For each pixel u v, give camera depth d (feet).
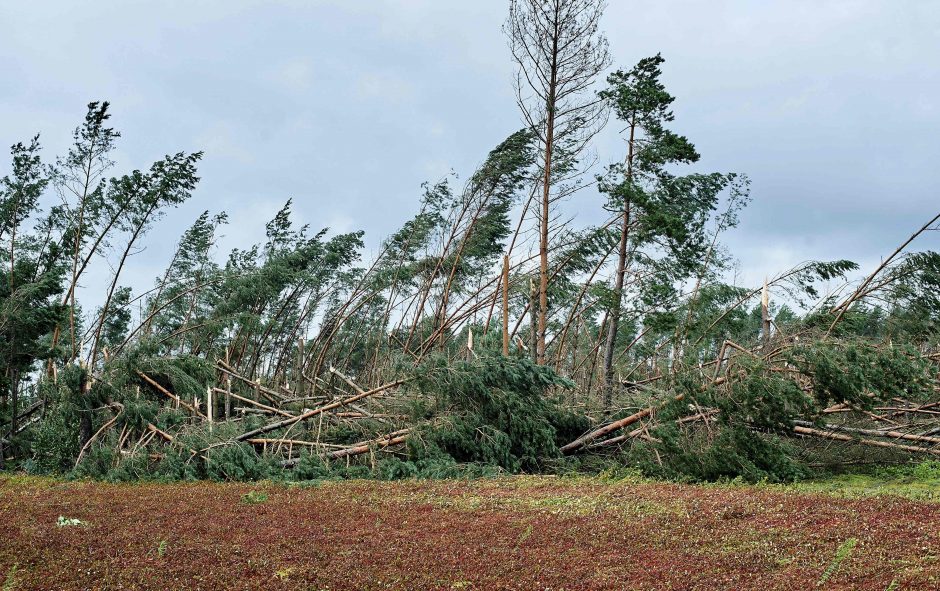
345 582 28.02
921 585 25.03
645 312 88.22
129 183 85.56
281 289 117.29
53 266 87.81
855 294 81.46
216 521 40.86
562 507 43.55
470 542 34.45
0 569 29.76
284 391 102.99
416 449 65.00
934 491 48.39
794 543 32.04
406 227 118.32
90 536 36.24
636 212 87.20
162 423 67.62
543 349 86.22
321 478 62.34
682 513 39.63
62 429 70.79
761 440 56.95
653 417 63.67
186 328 106.73
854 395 57.36
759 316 114.62
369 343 134.41
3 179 86.74
